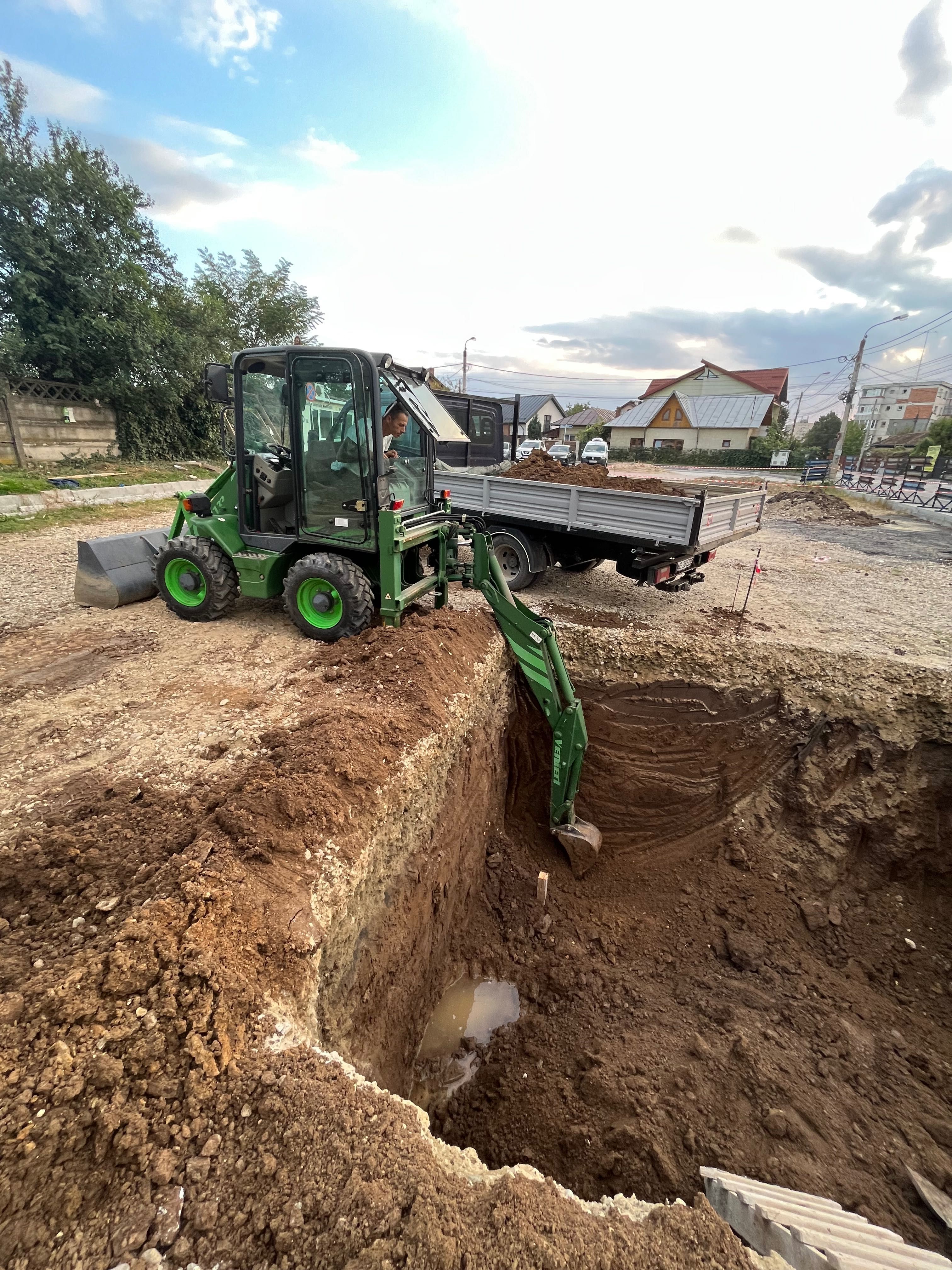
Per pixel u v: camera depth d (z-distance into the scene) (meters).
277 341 26.66
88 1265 1.60
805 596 9.60
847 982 5.29
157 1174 1.80
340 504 5.74
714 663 6.73
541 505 8.43
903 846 5.88
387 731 4.23
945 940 5.59
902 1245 2.22
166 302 20.17
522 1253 1.74
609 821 6.76
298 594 6.01
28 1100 1.86
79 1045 2.04
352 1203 1.78
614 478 10.09
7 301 15.55
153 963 2.34
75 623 6.46
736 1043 4.52
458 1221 1.79
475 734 5.39
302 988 2.57
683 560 7.95
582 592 9.43
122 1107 1.92
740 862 6.18
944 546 14.72
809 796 6.14
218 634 6.21
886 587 10.33
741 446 45.25
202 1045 2.13
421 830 4.16
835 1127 4.02
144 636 6.12
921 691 6.07
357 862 3.25
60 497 12.79
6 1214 1.66
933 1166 3.85
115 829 3.25
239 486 6.07
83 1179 1.77
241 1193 1.80
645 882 6.27
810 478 31.14
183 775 3.77
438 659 5.40
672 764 6.67
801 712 6.31
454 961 5.21
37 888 2.86
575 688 6.92
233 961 2.45
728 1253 1.89
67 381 16.81
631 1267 1.79
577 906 6.04
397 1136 1.99
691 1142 3.81
